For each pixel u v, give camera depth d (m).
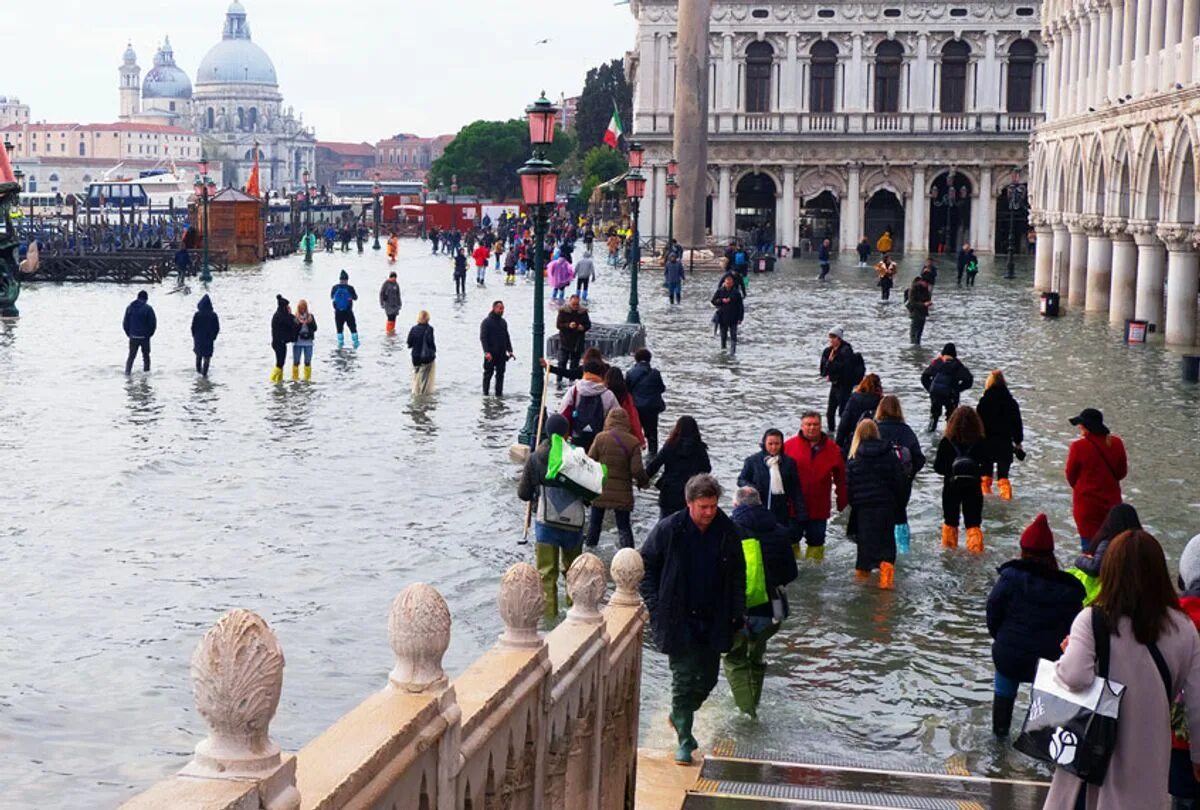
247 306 65.38
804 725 14.85
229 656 5.01
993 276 90.56
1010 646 14.12
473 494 25.20
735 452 29.00
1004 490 25.20
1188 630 8.91
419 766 6.35
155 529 22.36
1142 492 25.80
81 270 82.62
